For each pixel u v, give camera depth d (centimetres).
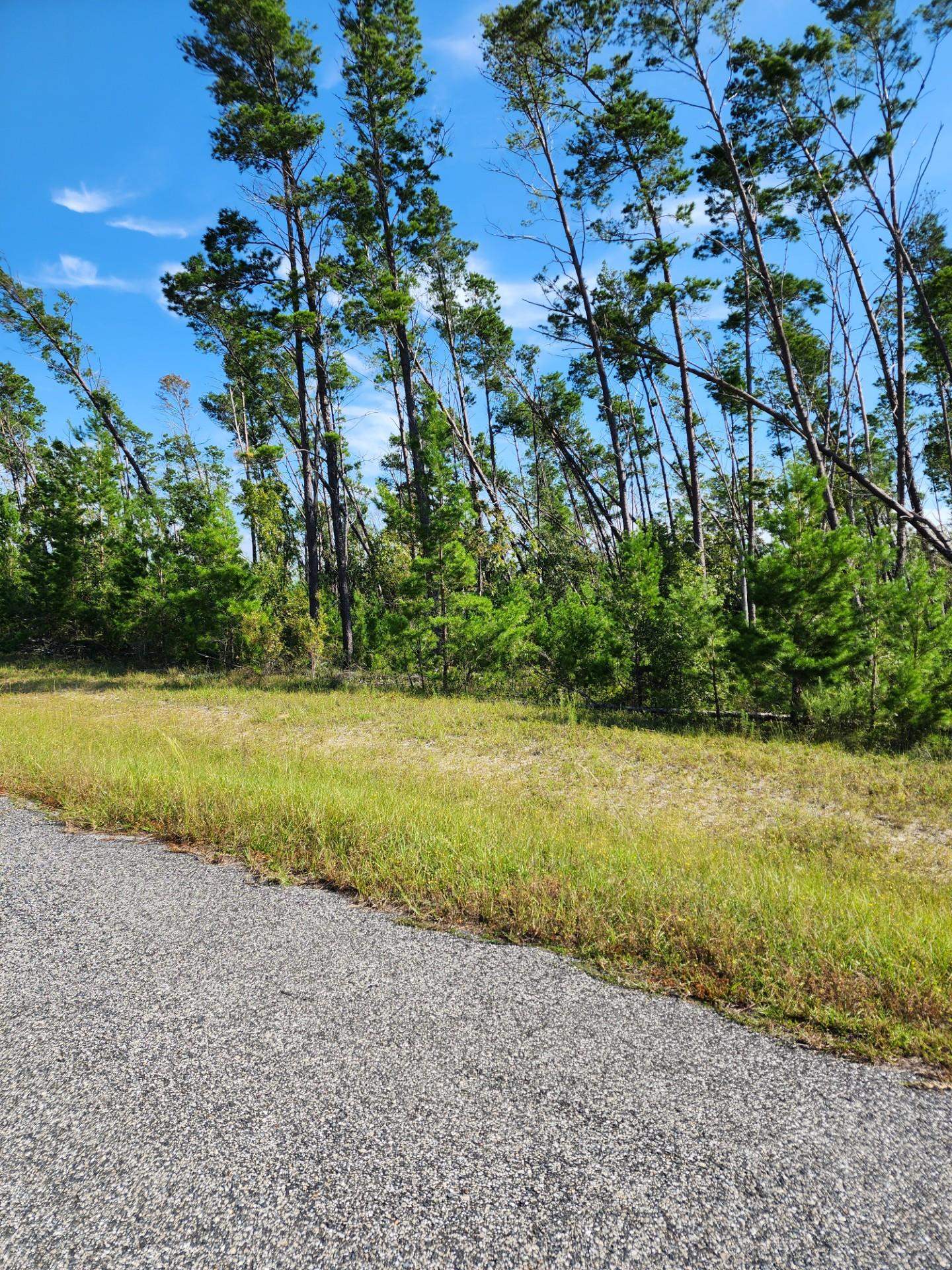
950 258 1747
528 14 1753
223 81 2173
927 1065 287
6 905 447
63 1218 204
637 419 3025
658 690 1547
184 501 2556
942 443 2606
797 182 1745
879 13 1518
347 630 2284
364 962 374
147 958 375
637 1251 190
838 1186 216
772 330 2091
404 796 752
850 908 445
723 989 346
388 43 2067
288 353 2402
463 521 1731
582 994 344
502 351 2803
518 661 1778
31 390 3656
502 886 472
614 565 2448
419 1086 265
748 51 1622
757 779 916
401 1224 200
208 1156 228
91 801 686
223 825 609
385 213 2170
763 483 2092
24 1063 281
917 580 1145
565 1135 238
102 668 2408
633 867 523
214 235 2189
